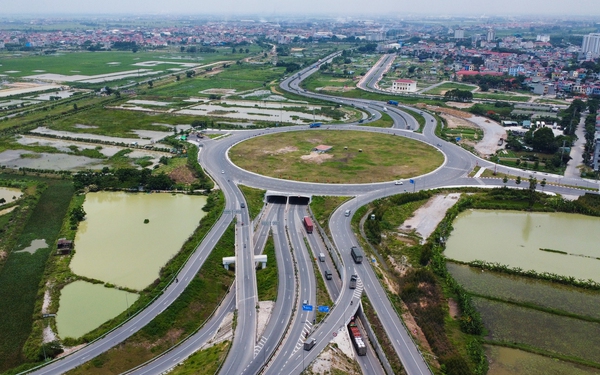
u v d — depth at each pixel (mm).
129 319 149500
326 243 198125
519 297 164125
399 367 129000
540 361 134500
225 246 196625
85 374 128500
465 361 132125
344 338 139375
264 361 128250
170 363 134875
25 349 140125
